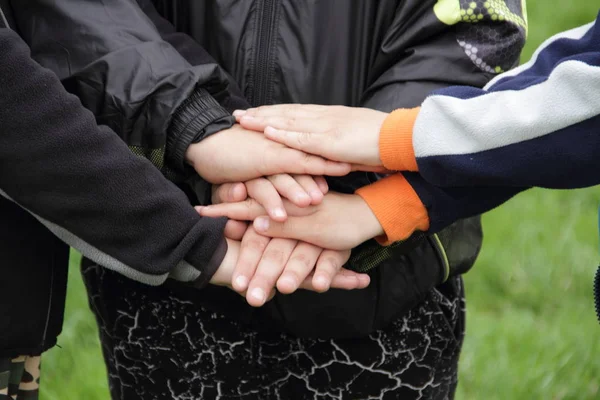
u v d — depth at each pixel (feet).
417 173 6.29
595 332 12.87
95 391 11.16
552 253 14.82
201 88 6.42
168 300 7.06
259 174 6.38
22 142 5.66
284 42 6.76
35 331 6.42
